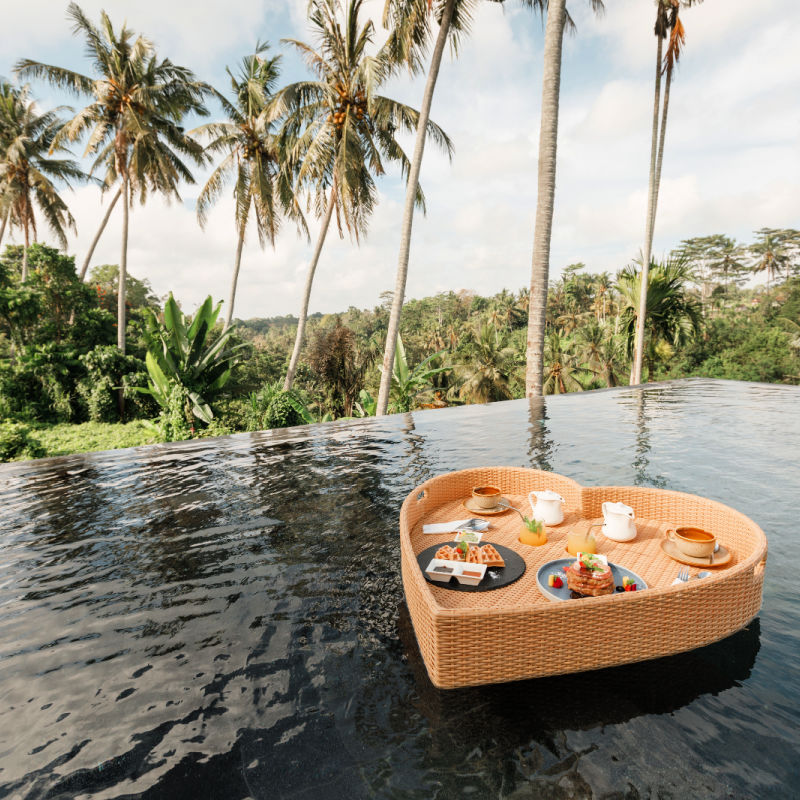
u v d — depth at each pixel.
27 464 6.96
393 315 12.36
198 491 4.96
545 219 10.71
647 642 1.86
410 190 12.07
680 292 18.22
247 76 19.67
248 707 1.86
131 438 17.81
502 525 2.79
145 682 2.05
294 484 5.00
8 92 25.00
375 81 12.21
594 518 2.87
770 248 70.62
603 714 1.71
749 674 1.88
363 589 2.73
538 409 9.73
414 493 2.87
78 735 1.77
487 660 1.75
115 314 32.97
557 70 10.20
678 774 1.45
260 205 20.20
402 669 2.02
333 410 21.62
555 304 66.12
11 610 2.74
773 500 3.84
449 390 26.48
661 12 14.44
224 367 17.55
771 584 2.56
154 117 21.38
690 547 2.22
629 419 7.97
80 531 3.98
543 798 1.39
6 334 27.83
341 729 1.71
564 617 1.75
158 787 1.52
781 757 1.50
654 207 15.69
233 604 2.66
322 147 14.11
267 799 1.45
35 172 25.27
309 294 17.66
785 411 8.28
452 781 1.47
